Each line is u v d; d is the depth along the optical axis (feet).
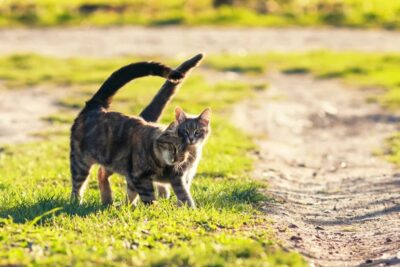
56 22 123.44
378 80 84.07
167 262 23.20
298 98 76.33
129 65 34.60
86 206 32.30
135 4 134.31
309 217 34.09
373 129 63.41
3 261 23.43
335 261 26.68
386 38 116.78
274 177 44.29
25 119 64.75
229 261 23.48
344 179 44.42
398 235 29.94
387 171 46.52
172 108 65.57
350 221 33.37
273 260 23.86
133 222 29.12
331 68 91.30
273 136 61.05
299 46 109.60
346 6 135.44
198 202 33.83
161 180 32.40
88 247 25.36
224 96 74.59
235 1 134.82
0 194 35.01
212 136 55.77
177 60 94.48
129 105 69.15
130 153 32.37
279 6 134.62
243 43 111.24
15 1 131.75
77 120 34.47
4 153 50.83
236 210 32.19
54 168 44.91
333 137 61.16
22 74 84.89
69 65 91.76
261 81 85.56
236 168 44.70
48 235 26.84
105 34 116.06
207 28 122.52
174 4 135.95
